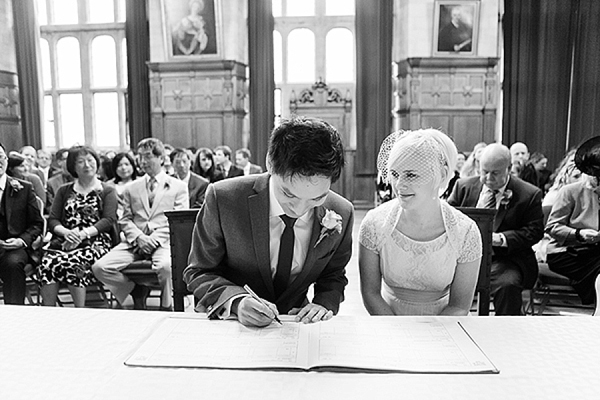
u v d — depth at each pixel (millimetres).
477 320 1385
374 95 10859
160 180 3576
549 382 1018
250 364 1083
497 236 2852
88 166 3516
